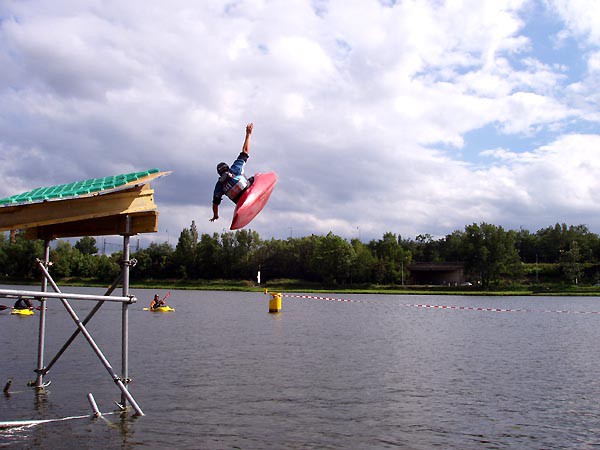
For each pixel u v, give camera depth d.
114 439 11.73
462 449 11.62
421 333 35.81
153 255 159.12
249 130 12.16
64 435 11.95
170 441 11.70
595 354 25.70
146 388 16.84
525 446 11.88
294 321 44.91
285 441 11.91
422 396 16.28
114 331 34.25
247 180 12.21
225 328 37.59
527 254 187.12
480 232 131.62
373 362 22.61
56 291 15.86
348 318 49.22
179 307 64.94
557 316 53.66
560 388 17.59
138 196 12.97
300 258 156.00
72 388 16.56
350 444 11.81
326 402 15.41
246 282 150.25
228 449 11.33
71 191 11.88
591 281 136.62
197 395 16.02
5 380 17.67
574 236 172.62
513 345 29.31
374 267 144.75
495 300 93.94
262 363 21.94
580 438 12.43
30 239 15.35
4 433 12.03
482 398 16.11
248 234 160.62
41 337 16.36
